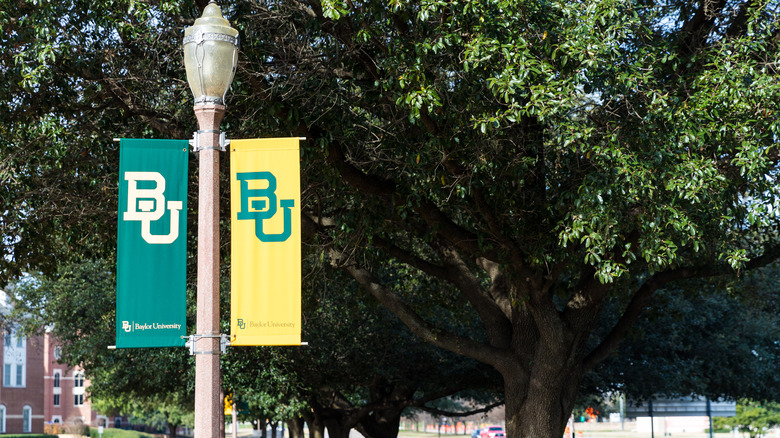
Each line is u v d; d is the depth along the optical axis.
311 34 11.21
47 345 91.06
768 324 24.09
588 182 9.41
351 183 11.30
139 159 6.34
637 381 23.48
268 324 6.37
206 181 6.05
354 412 25.36
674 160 9.54
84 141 12.52
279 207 6.48
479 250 12.17
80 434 66.75
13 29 10.40
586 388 24.09
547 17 9.67
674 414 25.94
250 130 12.09
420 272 18.16
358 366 22.31
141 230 6.29
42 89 11.05
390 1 9.32
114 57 11.75
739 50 10.35
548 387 13.10
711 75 9.91
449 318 21.55
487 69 9.57
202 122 6.13
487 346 13.59
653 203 9.38
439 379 23.33
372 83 11.13
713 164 9.63
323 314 20.39
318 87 10.53
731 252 10.31
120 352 23.25
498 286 14.52
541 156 11.30
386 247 13.42
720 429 77.56
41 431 61.09
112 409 65.06
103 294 24.52
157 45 11.65
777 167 10.84
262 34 11.13
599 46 9.26
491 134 10.23
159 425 89.44
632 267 14.67
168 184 6.38
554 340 13.02
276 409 22.47
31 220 12.90
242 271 6.41
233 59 6.17
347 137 10.90
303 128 10.72
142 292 6.21
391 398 25.41
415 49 9.46
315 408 25.12
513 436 13.39
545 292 12.51
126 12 10.95
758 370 24.42
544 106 9.11
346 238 11.90
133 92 12.06
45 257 14.19
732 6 11.56
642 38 10.58
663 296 17.66
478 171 10.58
